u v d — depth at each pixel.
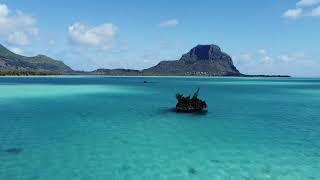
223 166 13.65
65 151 15.79
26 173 12.66
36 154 15.21
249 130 21.31
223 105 37.12
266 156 15.12
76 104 37.19
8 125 22.61
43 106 34.81
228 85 103.12
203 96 52.34
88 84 99.94
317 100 44.69
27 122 23.94
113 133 20.11
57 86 82.56
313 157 15.01
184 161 14.31
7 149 16.05
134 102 39.97
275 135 19.78
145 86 88.25
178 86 90.06
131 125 23.00
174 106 35.31
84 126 22.50
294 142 17.94
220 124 23.59
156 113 29.38
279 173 12.86
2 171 12.85
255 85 105.00
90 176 12.45
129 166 13.61
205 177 12.38
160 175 12.59
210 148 16.52
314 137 19.23
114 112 30.02
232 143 17.62
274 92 64.06
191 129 21.56
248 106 36.19
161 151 15.90
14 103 37.75
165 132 20.53
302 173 12.88
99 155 15.16
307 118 26.83
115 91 63.59
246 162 14.20
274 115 28.58
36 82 111.94
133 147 16.64
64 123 23.66
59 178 12.20
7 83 99.75
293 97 50.31
